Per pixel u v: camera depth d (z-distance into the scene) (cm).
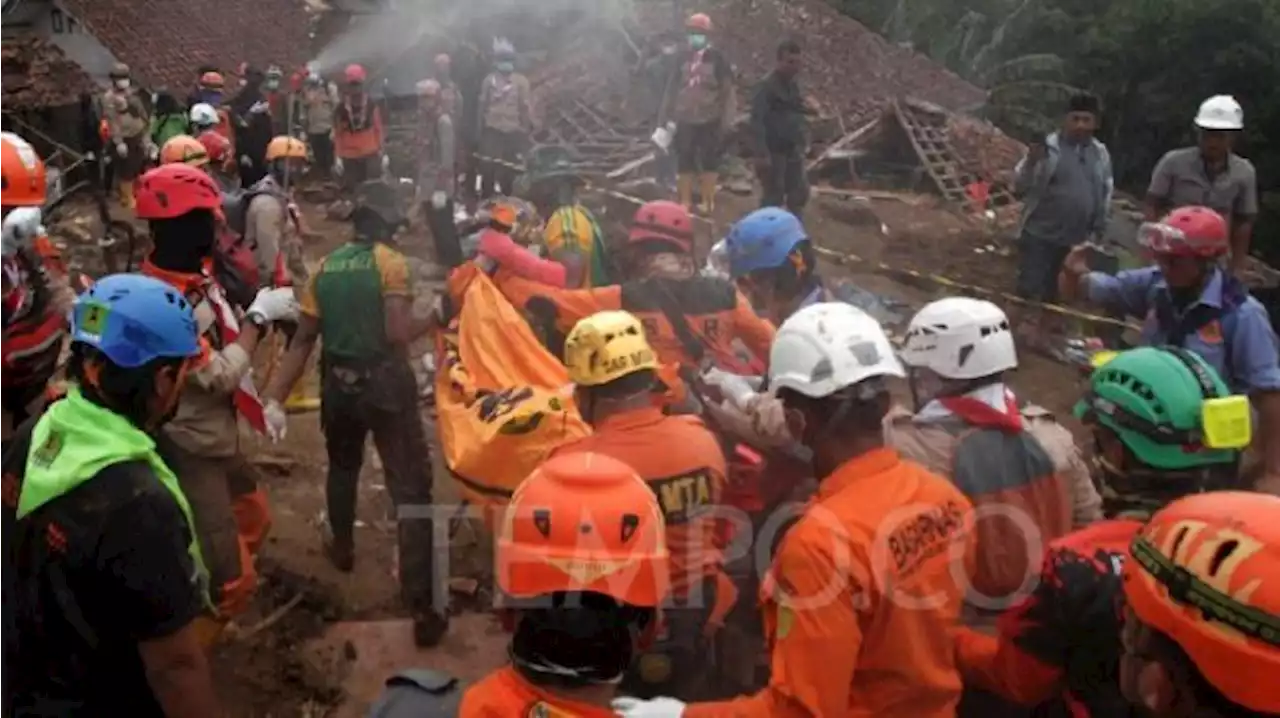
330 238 1380
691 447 332
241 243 544
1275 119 2831
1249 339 431
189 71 2716
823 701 247
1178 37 2888
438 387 479
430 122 1411
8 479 273
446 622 498
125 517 254
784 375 273
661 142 1217
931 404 318
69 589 253
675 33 1667
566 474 234
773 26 2102
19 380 401
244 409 427
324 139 1717
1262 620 160
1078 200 893
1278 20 2814
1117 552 243
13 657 260
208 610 362
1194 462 257
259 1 2912
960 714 286
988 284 1196
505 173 1337
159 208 393
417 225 1295
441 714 231
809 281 439
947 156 1733
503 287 490
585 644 216
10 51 2297
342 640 500
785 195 1138
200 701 266
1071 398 833
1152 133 3011
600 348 334
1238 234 758
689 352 421
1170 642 172
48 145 2122
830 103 1914
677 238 448
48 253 432
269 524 480
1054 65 3053
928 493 267
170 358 273
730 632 341
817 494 273
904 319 952
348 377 501
